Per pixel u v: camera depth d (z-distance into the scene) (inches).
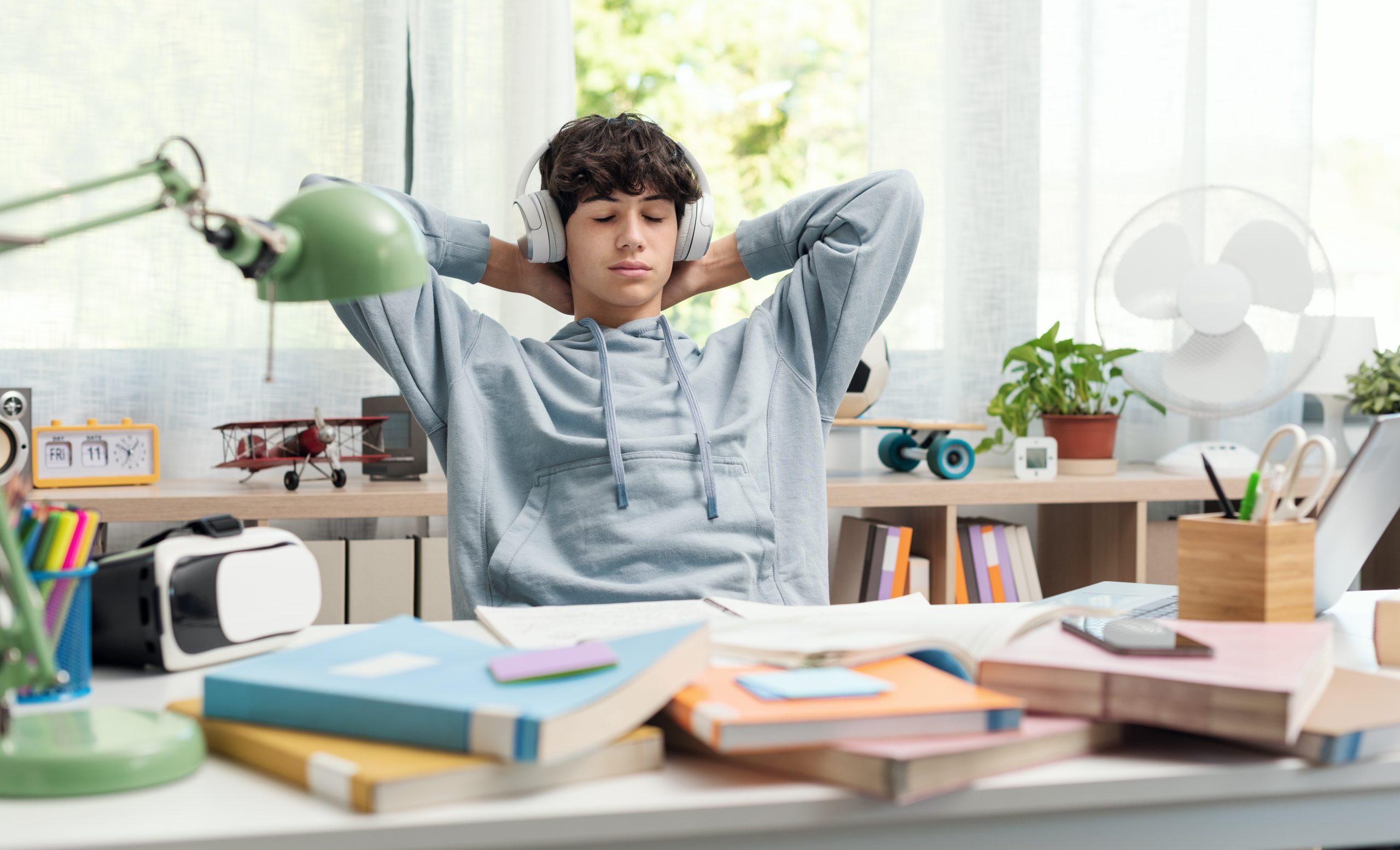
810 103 94.6
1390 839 23.2
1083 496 76.3
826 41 94.6
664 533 47.9
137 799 20.1
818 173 94.9
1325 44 100.2
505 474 50.9
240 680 23.0
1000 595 80.5
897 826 20.9
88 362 76.5
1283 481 32.9
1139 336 60.4
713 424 52.2
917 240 58.0
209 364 77.3
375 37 79.1
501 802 20.0
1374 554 88.6
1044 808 21.2
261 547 31.7
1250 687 21.7
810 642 26.7
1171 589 38.7
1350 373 85.8
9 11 74.9
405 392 51.2
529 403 51.1
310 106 80.0
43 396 75.7
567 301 57.6
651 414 51.5
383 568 68.3
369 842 18.8
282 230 23.5
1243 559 31.4
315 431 69.4
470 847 19.1
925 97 88.7
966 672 25.7
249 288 78.7
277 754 21.3
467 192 82.5
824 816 20.4
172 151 77.2
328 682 22.8
